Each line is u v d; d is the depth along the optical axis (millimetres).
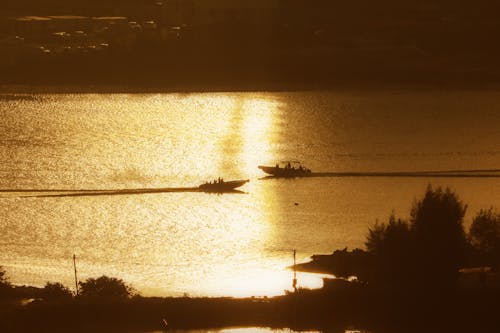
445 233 130375
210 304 126438
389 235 131875
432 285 129375
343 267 138500
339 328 122125
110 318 124000
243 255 155750
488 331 121438
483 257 135375
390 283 130875
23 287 134375
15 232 169125
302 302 126188
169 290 137625
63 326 122500
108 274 146375
